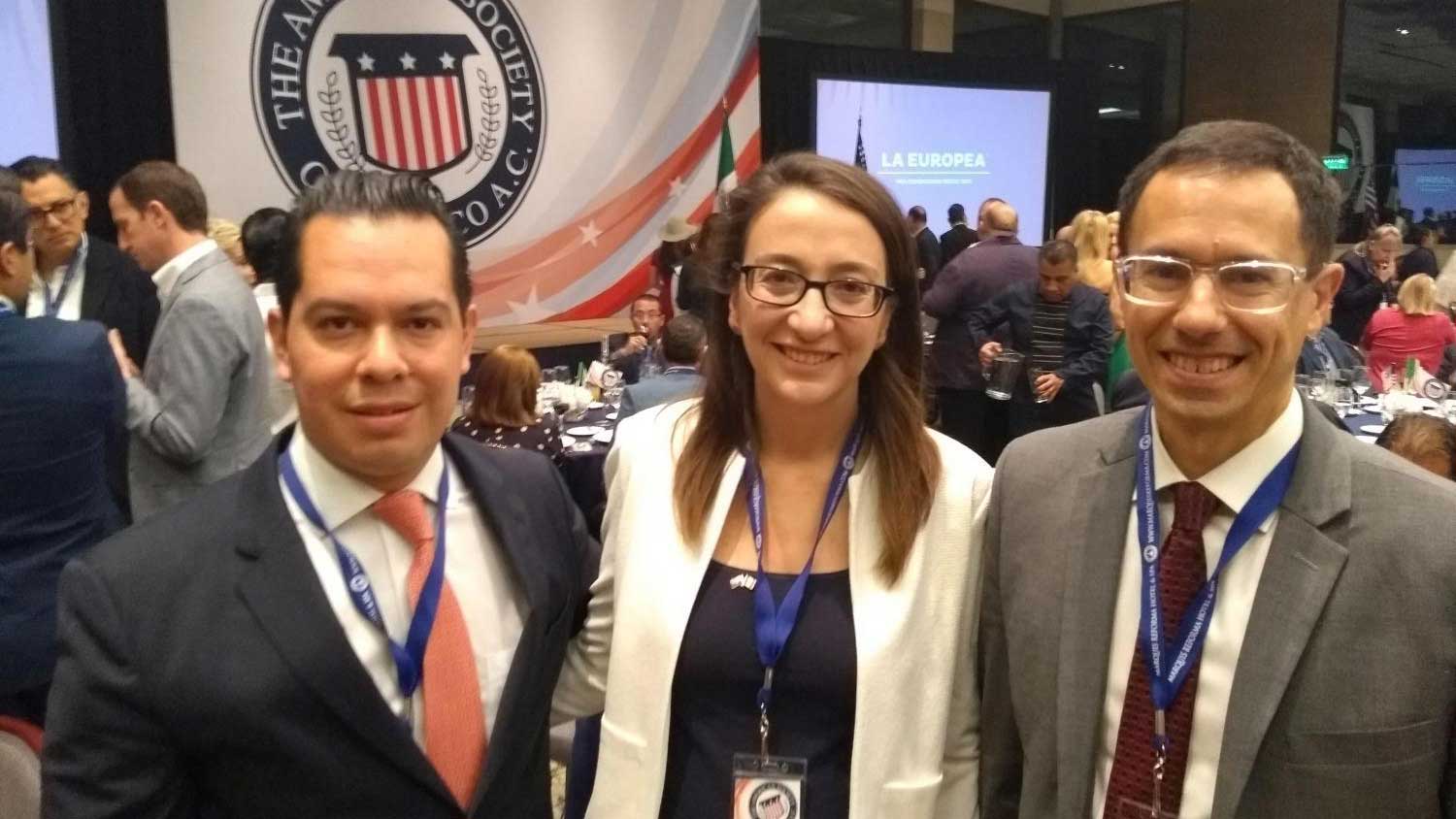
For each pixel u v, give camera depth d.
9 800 1.32
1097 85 10.14
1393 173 10.08
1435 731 0.94
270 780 0.95
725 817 1.24
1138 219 1.03
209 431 2.63
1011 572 1.20
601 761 1.29
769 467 1.36
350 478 1.02
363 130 5.66
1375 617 0.96
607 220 6.78
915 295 1.32
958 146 9.24
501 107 6.19
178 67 5.01
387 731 0.96
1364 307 6.87
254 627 0.95
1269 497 1.03
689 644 1.26
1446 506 0.97
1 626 1.94
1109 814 1.08
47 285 3.09
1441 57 9.68
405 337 0.97
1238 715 0.99
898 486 1.29
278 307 1.00
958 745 1.32
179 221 2.79
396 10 5.73
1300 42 10.25
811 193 1.26
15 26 4.39
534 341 6.18
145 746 0.92
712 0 7.09
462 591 1.09
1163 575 1.08
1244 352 0.98
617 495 1.41
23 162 3.03
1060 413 4.96
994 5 10.86
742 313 1.29
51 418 1.97
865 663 1.21
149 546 0.97
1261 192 0.96
